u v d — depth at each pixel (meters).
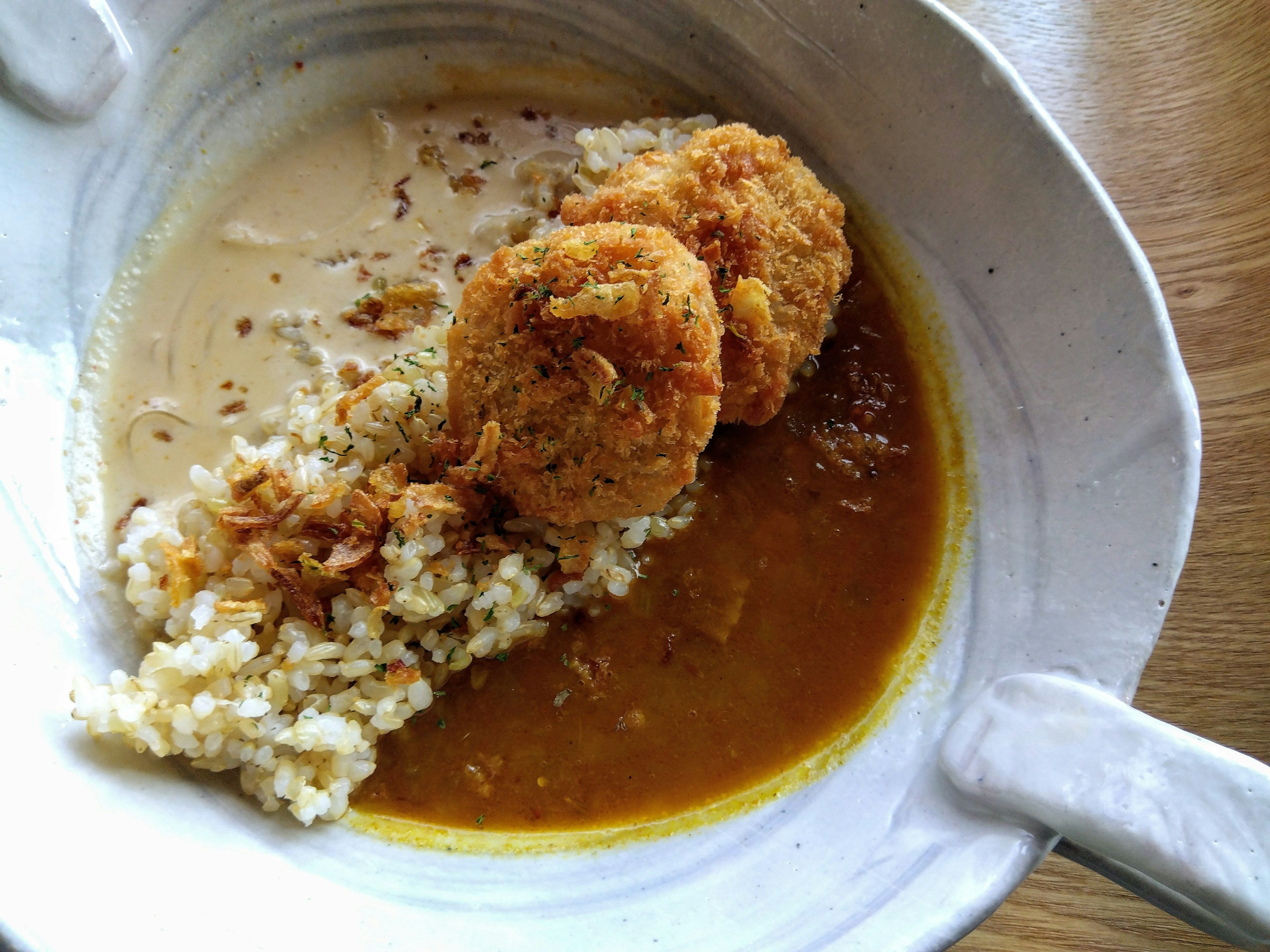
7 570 0.19
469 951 0.17
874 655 0.20
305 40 0.22
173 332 0.22
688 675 0.20
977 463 0.21
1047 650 0.19
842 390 0.22
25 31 0.19
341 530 0.19
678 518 0.21
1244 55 0.24
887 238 0.22
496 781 0.19
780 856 0.18
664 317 0.18
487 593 0.19
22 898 0.15
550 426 0.19
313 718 0.18
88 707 0.17
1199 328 0.22
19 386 0.20
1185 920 0.16
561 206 0.23
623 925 0.18
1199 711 0.20
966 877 0.16
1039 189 0.20
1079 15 0.24
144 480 0.21
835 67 0.22
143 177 0.21
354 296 0.22
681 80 0.23
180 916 0.16
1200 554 0.21
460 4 0.23
